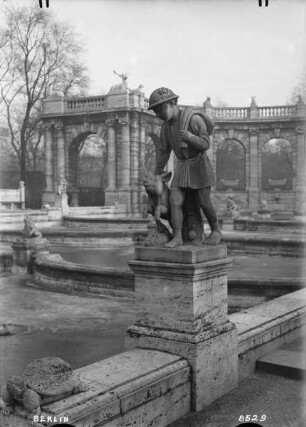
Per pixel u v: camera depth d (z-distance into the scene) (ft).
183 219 19.27
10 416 13.53
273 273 51.44
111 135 149.69
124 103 146.51
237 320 23.70
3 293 42.52
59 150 157.28
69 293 42.52
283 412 17.17
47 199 155.33
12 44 118.93
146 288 18.54
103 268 42.29
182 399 17.04
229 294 35.88
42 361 14.26
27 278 50.62
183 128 18.22
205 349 17.62
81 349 26.23
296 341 24.84
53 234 81.66
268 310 25.84
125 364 16.66
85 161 220.02
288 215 144.05
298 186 156.76
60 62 137.80
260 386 19.86
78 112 152.25
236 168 220.64
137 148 150.51
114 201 148.77
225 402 18.19
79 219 109.19
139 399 15.25
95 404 13.89
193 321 17.54
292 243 65.87
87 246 80.12
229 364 19.17
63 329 30.32
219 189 168.45
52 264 45.68
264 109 164.04
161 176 18.93
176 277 17.75
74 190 161.17
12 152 148.46
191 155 18.58
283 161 217.15
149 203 18.92
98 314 34.55
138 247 18.72
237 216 108.68
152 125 155.94
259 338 22.15
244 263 60.13
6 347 26.21
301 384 20.03
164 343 17.88
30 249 53.98
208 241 18.97
